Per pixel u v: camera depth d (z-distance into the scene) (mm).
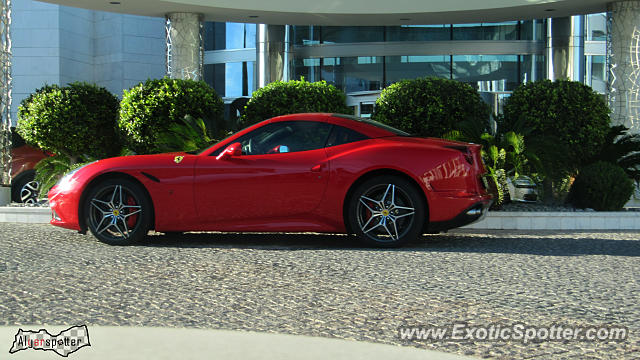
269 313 3365
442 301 3676
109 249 5816
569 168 9586
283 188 6004
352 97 18000
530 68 18250
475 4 13508
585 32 18141
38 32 21344
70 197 6270
